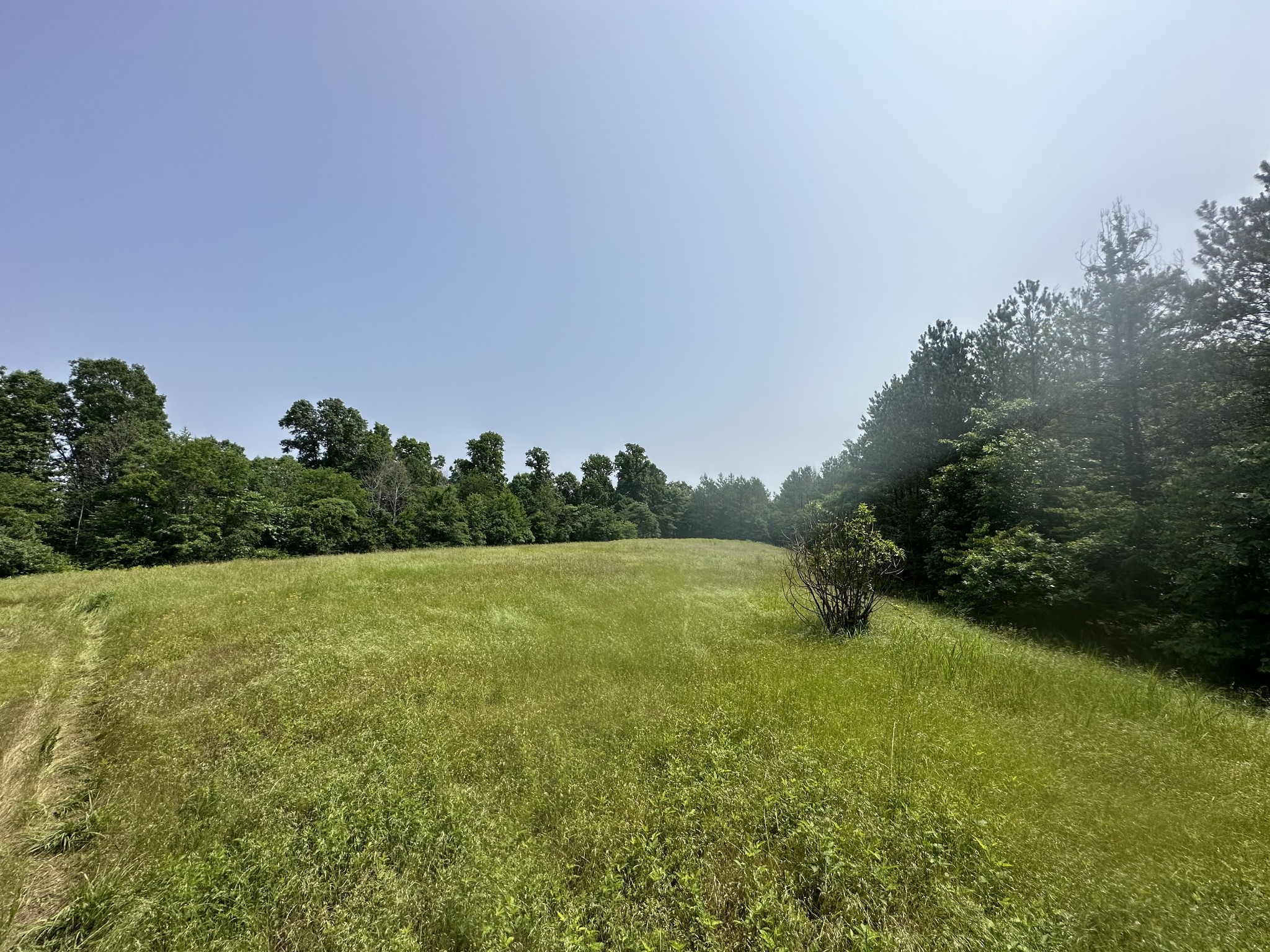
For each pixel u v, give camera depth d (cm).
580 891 292
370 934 258
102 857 334
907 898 277
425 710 532
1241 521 779
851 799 354
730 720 490
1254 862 296
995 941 243
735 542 4169
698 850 318
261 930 265
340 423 5116
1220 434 962
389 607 986
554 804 374
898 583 1658
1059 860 296
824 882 289
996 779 382
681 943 246
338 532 3344
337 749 452
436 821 348
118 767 437
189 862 309
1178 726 506
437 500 4178
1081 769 403
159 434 3391
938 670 646
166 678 625
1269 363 870
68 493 2828
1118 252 1193
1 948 269
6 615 978
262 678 607
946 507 1583
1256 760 435
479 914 267
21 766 452
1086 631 1008
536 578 1420
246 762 428
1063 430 1297
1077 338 1286
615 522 6100
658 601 1138
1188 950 236
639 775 405
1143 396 1130
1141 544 980
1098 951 240
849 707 512
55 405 2962
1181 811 350
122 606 995
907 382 2039
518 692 586
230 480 2811
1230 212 920
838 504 2312
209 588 1180
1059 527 1182
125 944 253
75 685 643
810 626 908
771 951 242
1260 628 740
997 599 1148
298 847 324
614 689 579
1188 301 1021
